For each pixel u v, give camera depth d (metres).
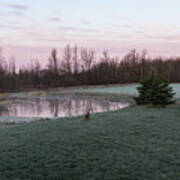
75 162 5.80
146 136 8.08
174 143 7.17
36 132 9.48
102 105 26.61
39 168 5.53
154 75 18.02
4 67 58.41
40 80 62.97
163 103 16.78
